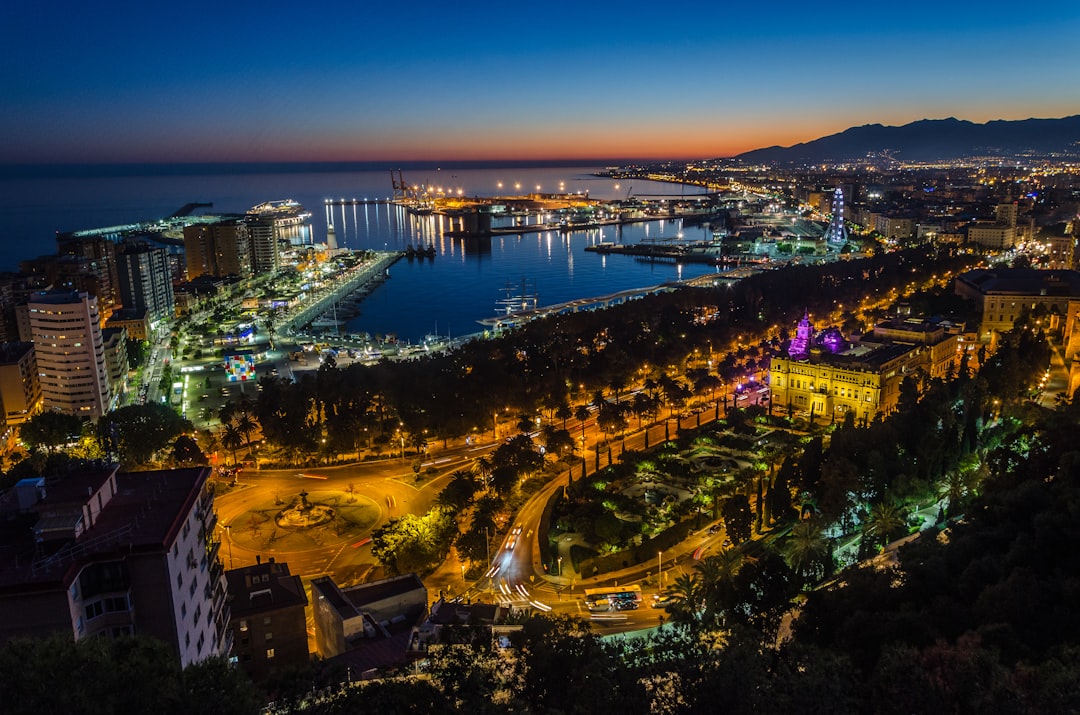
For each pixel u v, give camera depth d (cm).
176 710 8131
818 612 14112
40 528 11056
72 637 9200
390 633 16825
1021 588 11638
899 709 9125
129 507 12319
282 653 16462
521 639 11206
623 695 9238
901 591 13650
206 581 13238
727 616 15238
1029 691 8738
